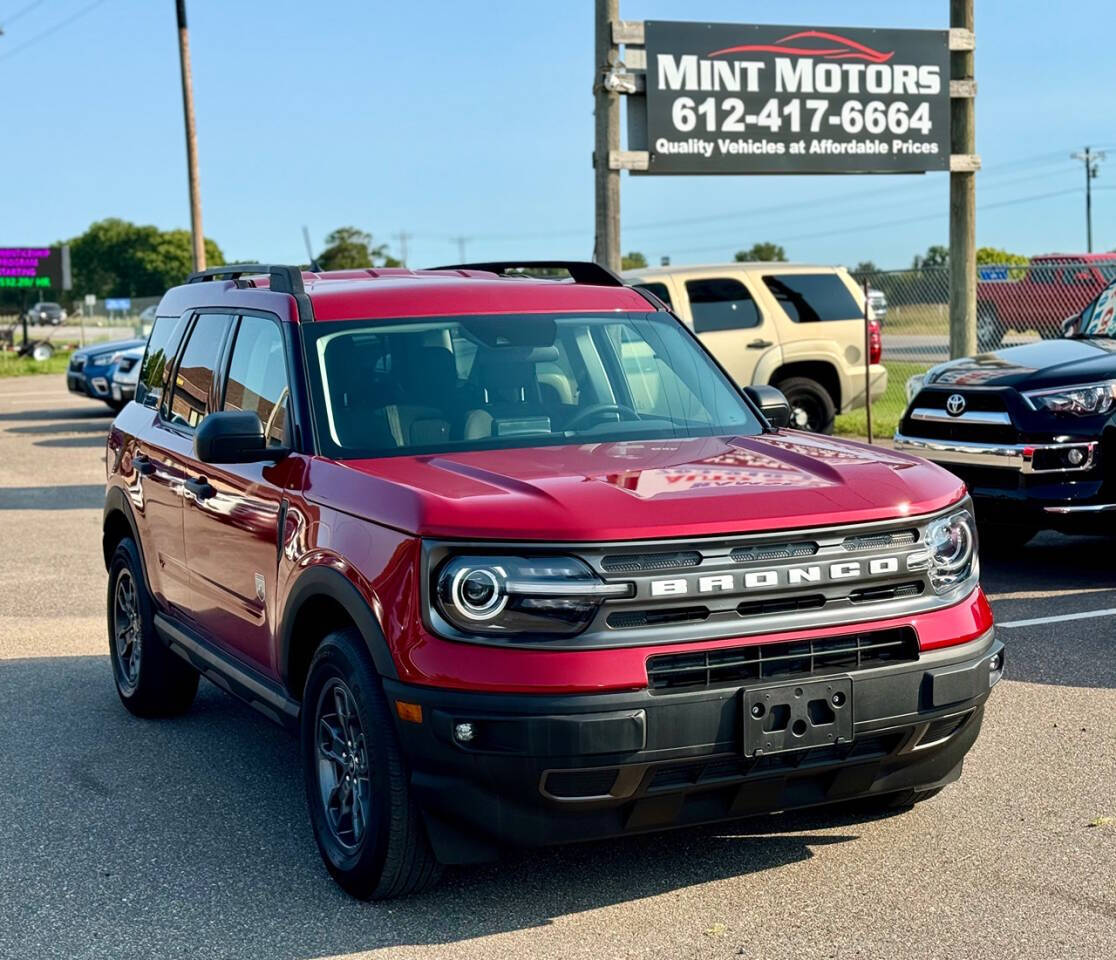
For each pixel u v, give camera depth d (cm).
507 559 367
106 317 6419
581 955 373
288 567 442
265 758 571
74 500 1375
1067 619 759
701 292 1395
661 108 1252
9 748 588
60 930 402
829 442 482
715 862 436
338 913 408
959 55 1377
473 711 360
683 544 371
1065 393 820
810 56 1298
